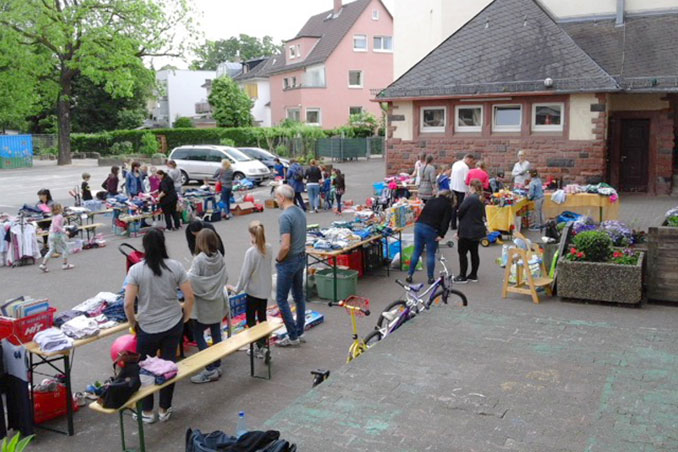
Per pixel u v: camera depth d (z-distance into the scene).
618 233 11.01
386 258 12.38
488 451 4.66
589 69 19.36
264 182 29.42
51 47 39.38
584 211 15.96
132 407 6.13
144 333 6.33
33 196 26.91
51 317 6.73
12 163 43.34
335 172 20.28
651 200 19.56
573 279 9.74
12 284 12.26
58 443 6.03
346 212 20.23
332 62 49.72
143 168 21.08
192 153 29.25
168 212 17.66
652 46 20.78
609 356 6.54
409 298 8.16
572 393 5.64
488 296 10.31
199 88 71.31
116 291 11.62
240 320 9.07
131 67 41.91
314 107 49.75
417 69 22.19
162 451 5.80
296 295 8.38
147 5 38.44
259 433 4.47
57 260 14.46
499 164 20.56
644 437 4.80
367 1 50.75
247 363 7.88
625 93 20.12
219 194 19.89
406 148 22.11
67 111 44.31
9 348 6.06
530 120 20.03
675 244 9.38
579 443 4.74
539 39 21.11
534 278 10.38
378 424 5.13
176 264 6.46
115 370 7.13
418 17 27.28
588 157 19.36
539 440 4.80
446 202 10.87
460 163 16.02
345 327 9.09
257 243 7.87
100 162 44.16
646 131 20.78
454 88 20.73
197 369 6.33
